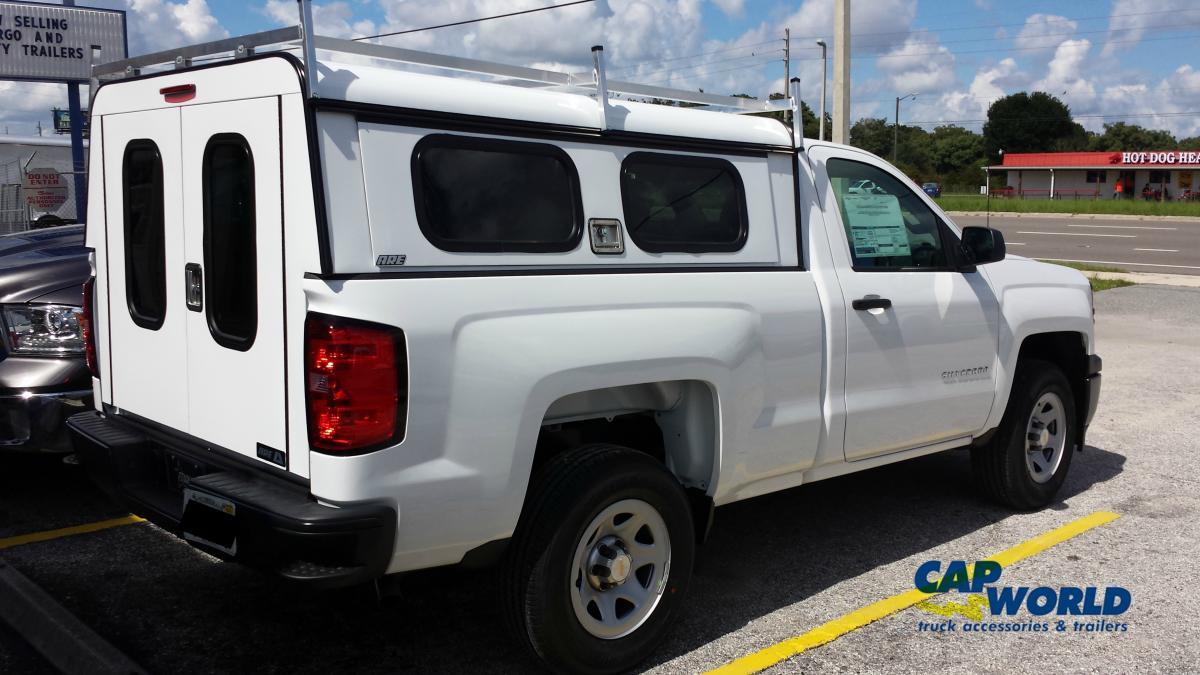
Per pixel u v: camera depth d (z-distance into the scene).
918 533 5.20
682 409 3.88
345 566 2.92
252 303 3.20
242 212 3.21
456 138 3.18
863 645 3.88
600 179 3.55
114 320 4.02
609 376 3.38
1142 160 64.38
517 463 3.19
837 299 4.27
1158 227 40.31
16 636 3.86
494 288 3.15
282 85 2.99
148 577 4.39
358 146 2.98
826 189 4.41
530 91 3.45
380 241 2.99
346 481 2.89
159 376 3.74
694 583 4.48
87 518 5.16
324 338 2.86
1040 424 5.58
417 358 2.95
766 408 3.99
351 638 3.84
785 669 3.67
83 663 3.53
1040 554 4.91
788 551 4.91
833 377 4.27
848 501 5.75
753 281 3.95
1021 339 5.25
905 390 4.64
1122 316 14.01
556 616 3.31
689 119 3.90
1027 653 3.83
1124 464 6.64
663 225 3.74
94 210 4.11
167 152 3.57
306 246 2.94
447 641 3.82
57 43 15.02
